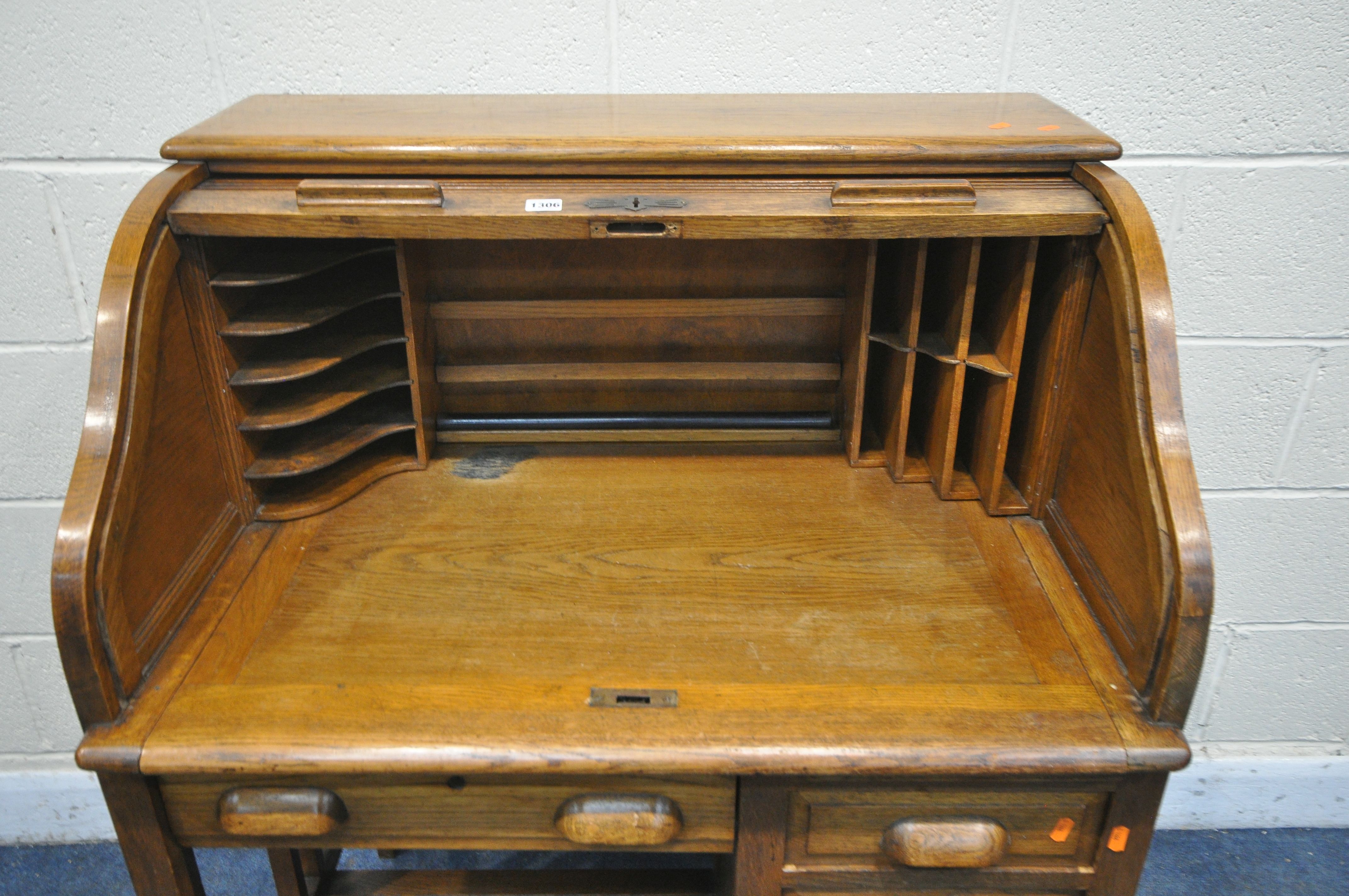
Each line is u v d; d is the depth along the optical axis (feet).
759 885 2.93
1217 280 4.46
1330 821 5.65
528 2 3.98
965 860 2.79
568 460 3.92
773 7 4.01
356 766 2.53
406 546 3.36
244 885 5.29
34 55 3.94
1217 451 4.84
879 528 3.48
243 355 3.33
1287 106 4.11
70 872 5.43
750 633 2.96
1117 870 2.88
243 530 3.43
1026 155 3.01
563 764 2.53
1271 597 5.19
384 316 3.75
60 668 5.24
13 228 4.24
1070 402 3.28
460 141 3.01
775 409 4.13
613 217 2.91
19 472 4.73
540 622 3.00
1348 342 4.54
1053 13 4.00
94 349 2.68
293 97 3.89
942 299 3.55
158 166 4.20
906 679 2.78
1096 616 3.02
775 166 3.04
